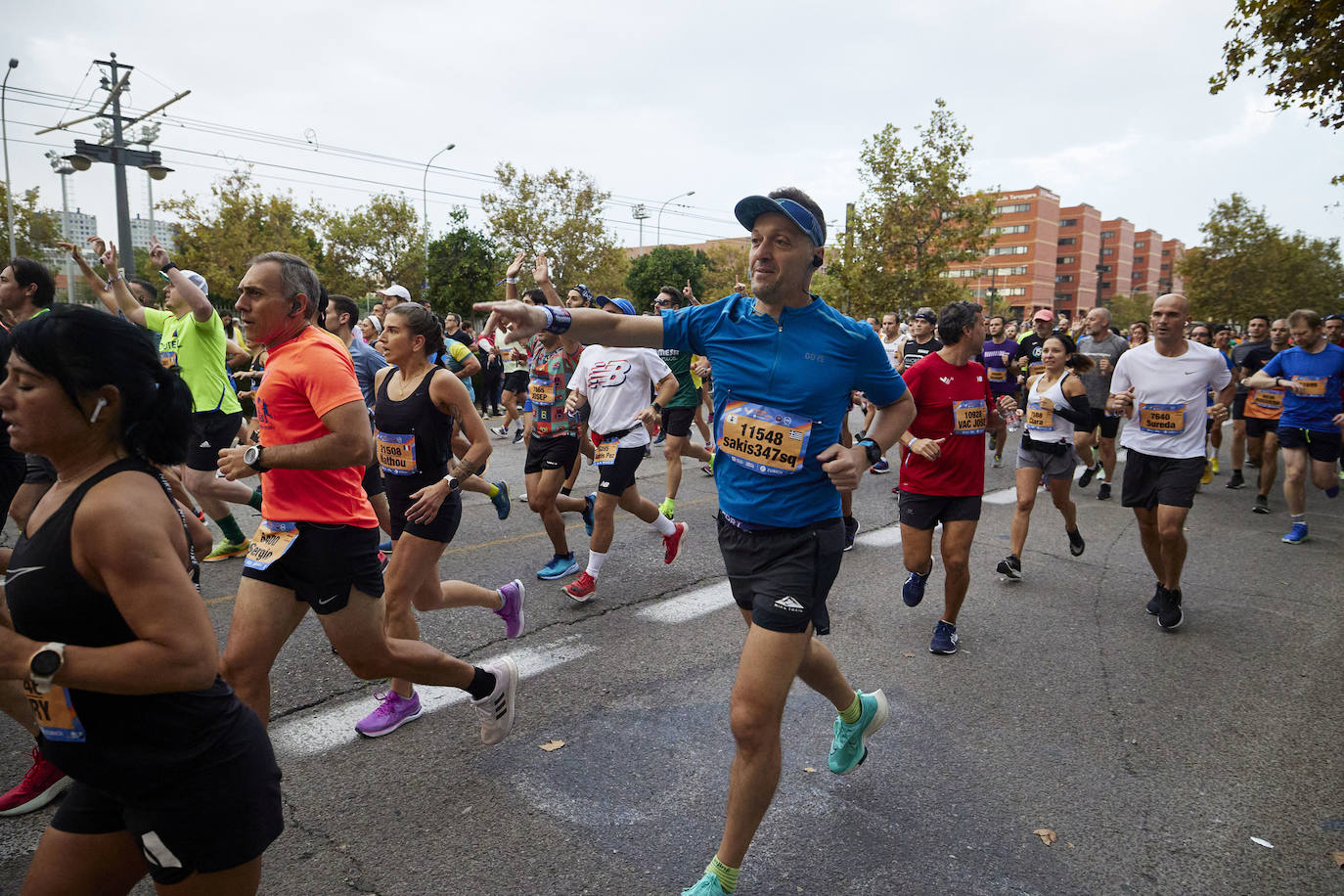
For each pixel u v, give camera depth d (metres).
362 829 2.86
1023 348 12.80
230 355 8.34
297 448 2.60
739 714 2.41
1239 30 8.02
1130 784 3.27
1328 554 6.90
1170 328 4.91
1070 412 5.83
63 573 1.51
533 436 5.55
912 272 29.86
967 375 4.47
